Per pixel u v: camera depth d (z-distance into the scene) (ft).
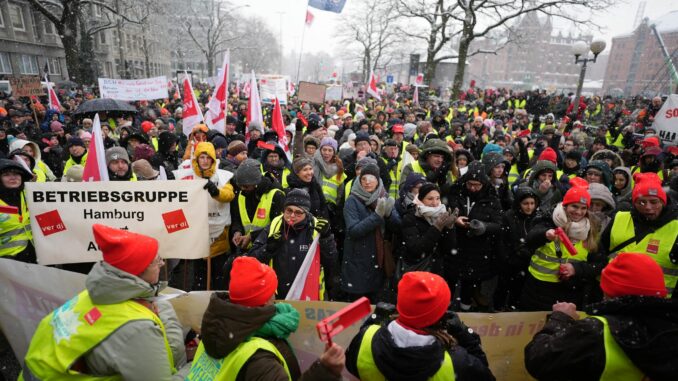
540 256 11.30
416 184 14.37
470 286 14.52
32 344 6.58
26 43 104.78
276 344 6.29
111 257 6.10
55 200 10.62
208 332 5.81
